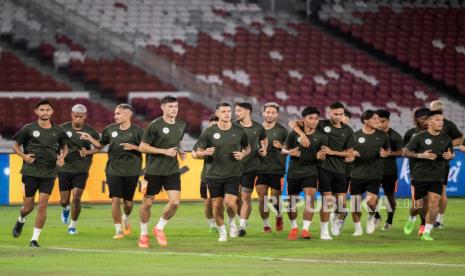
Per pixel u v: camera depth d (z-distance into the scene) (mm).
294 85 94812
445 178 44750
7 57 90812
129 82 90812
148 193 36656
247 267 29219
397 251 35375
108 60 93312
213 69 95688
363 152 41531
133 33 99062
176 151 36406
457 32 105750
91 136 43625
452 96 99812
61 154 36750
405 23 106125
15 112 82812
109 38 94812
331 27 105375
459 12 108125
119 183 40000
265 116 42719
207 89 88562
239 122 41656
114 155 40062
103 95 89938
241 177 40219
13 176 58750
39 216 36219
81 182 42906
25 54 93250
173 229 44750
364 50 103812
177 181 37031
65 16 96250
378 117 42062
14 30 94750
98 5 101938
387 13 107125
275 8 108125
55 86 88250
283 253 34500
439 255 33812
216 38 100062
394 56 102125
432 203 39969
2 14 96188
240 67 96562
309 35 102938
